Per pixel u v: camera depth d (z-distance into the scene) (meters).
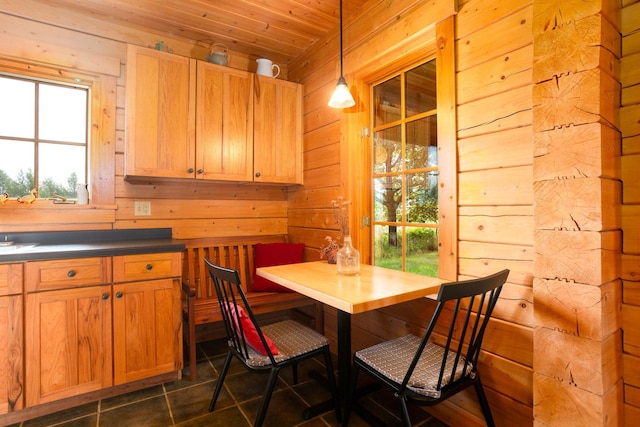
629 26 1.21
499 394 1.51
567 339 1.18
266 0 2.21
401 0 1.97
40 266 1.73
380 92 2.30
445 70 1.72
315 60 2.74
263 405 1.56
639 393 1.18
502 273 1.30
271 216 3.08
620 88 1.22
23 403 1.70
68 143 2.35
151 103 2.25
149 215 2.55
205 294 2.66
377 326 2.18
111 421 1.75
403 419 1.32
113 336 1.91
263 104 2.69
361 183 2.36
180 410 1.84
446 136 1.72
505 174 1.48
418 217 2.01
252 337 1.62
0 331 1.65
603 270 1.12
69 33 2.29
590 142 1.13
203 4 2.25
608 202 1.15
